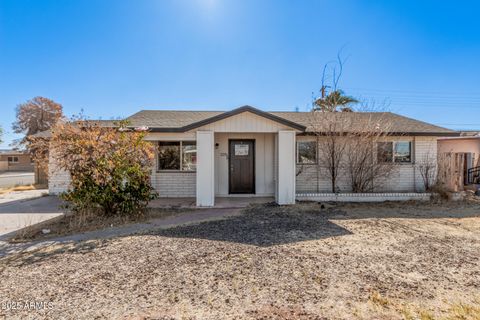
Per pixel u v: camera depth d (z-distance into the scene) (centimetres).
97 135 659
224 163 1080
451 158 1016
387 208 843
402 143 1116
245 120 859
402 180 1108
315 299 297
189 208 841
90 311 273
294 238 522
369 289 320
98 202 669
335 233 557
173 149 1097
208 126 856
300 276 354
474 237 530
